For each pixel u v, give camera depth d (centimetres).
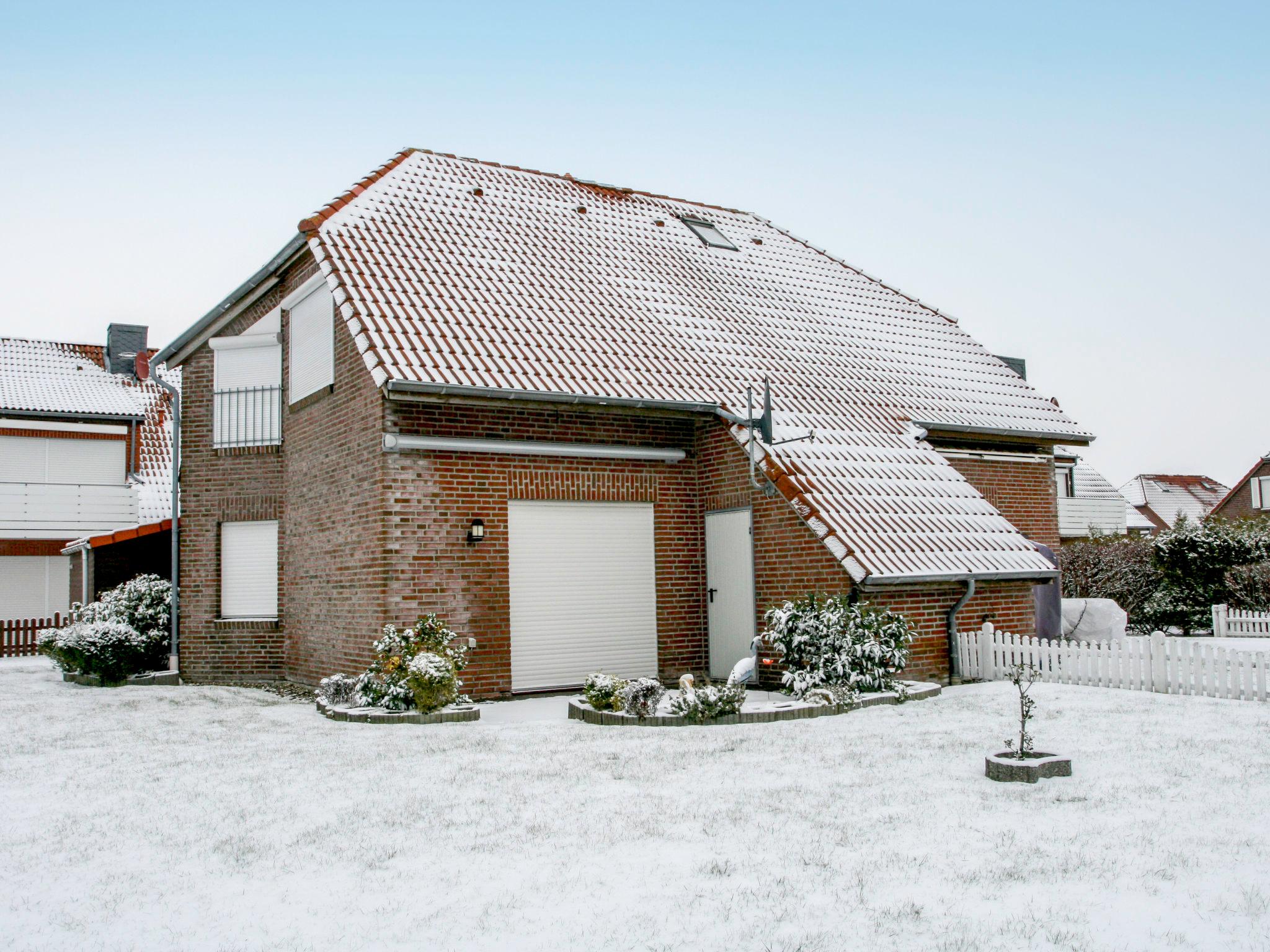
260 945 497
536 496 1379
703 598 1512
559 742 984
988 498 1830
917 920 510
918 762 860
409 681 1130
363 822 707
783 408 1521
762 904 535
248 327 1672
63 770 912
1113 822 670
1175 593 2441
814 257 2270
